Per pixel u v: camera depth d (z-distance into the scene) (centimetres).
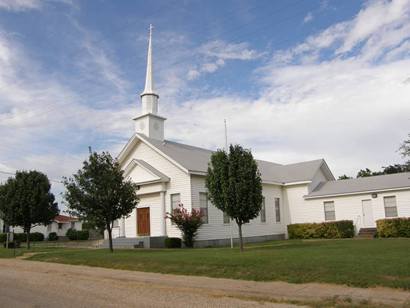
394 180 3441
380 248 1795
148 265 1586
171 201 2908
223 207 2017
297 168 4075
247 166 2014
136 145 3195
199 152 3481
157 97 3472
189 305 953
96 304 970
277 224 3694
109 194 2191
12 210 2895
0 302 1009
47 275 1520
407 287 1020
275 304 952
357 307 888
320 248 1911
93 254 2009
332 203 3591
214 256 1620
